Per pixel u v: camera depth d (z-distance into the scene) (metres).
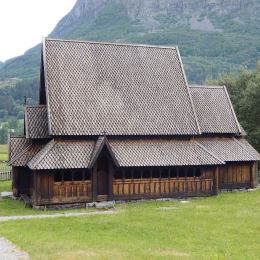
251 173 59.75
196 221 38.56
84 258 25.80
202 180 53.59
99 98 52.19
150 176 51.31
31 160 48.12
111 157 47.97
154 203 49.75
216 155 56.50
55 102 49.97
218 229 35.41
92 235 32.97
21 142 52.38
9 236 32.06
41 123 51.19
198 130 54.16
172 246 29.72
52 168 45.44
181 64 58.53
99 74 53.91
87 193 48.22
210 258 26.42
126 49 57.19
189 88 62.19
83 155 47.97
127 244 29.94
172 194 52.19
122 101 53.03
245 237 32.75
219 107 61.72
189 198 52.88
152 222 38.16
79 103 50.91
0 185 64.25
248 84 85.38
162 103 54.69
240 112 83.56
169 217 40.44
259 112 81.00
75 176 48.06
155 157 50.78
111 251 27.70
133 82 55.06
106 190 49.84
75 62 53.56
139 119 52.47
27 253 27.12
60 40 54.41
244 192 57.66
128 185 50.28
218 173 56.81
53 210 46.03
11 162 49.94
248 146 61.75
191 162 51.50
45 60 52.22
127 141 51.62
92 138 49.78
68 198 47.44
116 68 55.22
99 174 49.72
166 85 56.25
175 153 52.16
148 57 57.69
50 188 46.78
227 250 28.69
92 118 50.47
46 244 29.47
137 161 49.56
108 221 38.47
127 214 42.28
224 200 50.91
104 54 55.62
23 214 43.44
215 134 59.50
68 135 48.28
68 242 30.19
